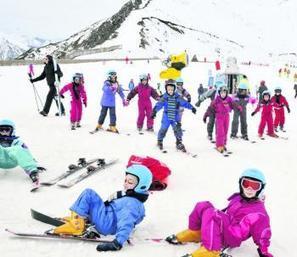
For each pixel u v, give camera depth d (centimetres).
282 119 1759
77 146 1155
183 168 1003
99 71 4597
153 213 705
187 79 4756
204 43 16025
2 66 4456
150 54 11631
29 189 771
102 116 1381
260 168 1063
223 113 1205
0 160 804
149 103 1448
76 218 574
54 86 1617
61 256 531
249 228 555
